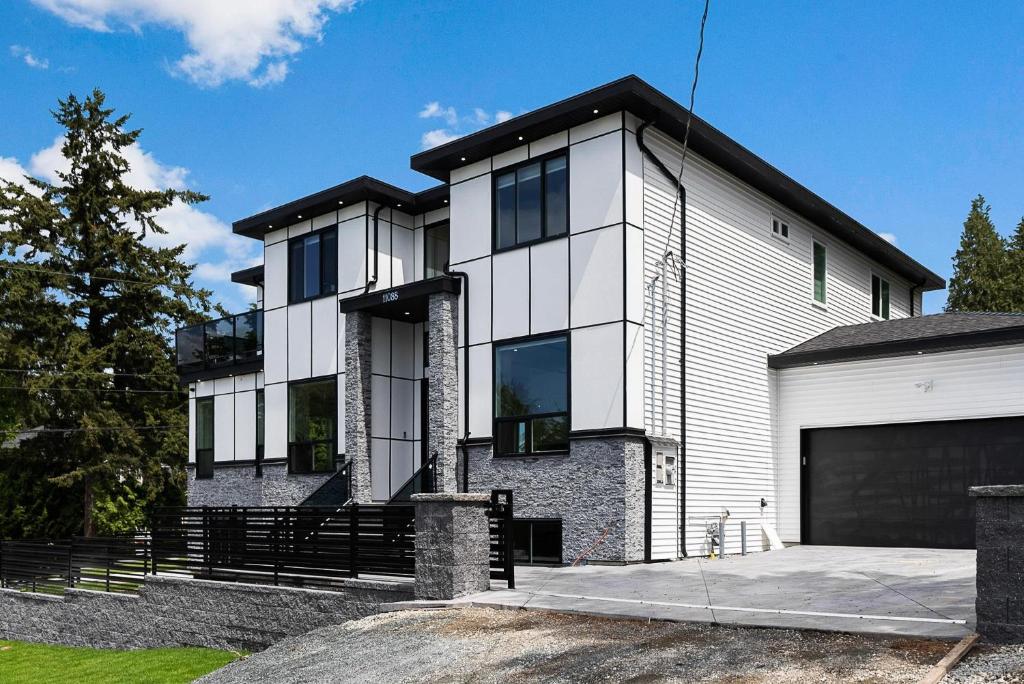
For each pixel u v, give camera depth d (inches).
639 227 601.9
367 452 730.8
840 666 239.8
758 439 723.4
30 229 1158.3
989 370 653.9
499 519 431.5
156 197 1234.0
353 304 734.5
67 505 1188.5
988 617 254.5
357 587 450.0
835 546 712.4
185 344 988.6
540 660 281.7
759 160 707.4
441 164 685.3
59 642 657.0
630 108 595.5
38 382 1048.2
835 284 873.5
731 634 290.4
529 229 640.4
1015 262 1616.6
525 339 631.2
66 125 1210.6
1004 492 254.1
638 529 573.9
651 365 603.8
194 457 969.5
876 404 706.2
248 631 510.6
